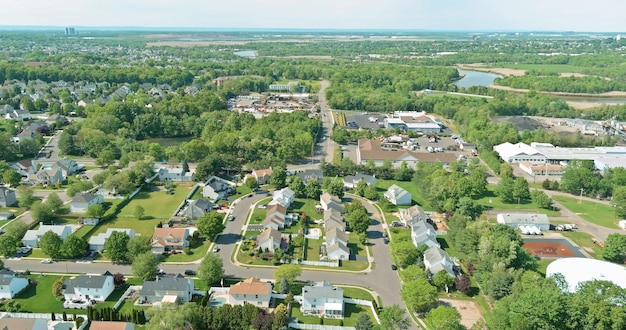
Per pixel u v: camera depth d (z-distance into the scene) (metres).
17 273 127.62
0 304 114.75
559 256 146.38
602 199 196.38
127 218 166.12
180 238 144.38
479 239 138.12
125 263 136.00
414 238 149.62
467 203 169.75
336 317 113.06
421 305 111.81
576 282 115.75
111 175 192.88
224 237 153.50
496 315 102.19
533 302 101.00
